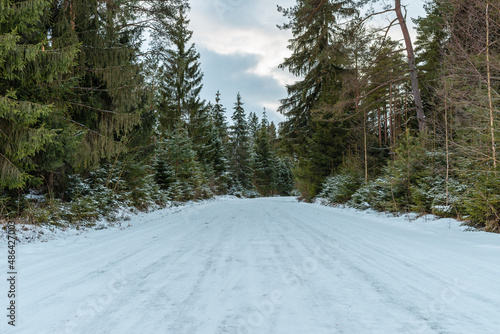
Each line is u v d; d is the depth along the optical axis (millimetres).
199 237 6602
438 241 6145
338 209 16297
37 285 3553
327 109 17500
